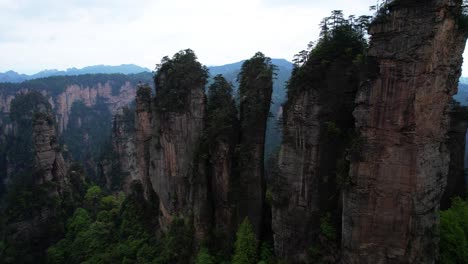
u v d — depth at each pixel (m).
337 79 38.03
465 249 37.91
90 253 66.94
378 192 33.16
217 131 49.62
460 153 49.91
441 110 31.34
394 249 33.38
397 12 30.28
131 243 63.19
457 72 31.72
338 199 38.72
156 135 59.91
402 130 31.48
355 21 39.59
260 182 49.03
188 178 55.34
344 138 38.16
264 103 48.03
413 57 29.98
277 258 43.94
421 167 31.38
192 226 53.47
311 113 39.03
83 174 115.94
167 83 56.56
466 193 51.19
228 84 55.78
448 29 29.31
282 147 41.88
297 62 41.84
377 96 32.06
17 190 86.31
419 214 32.19
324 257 38.62
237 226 49.53
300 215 41.25
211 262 48.03
